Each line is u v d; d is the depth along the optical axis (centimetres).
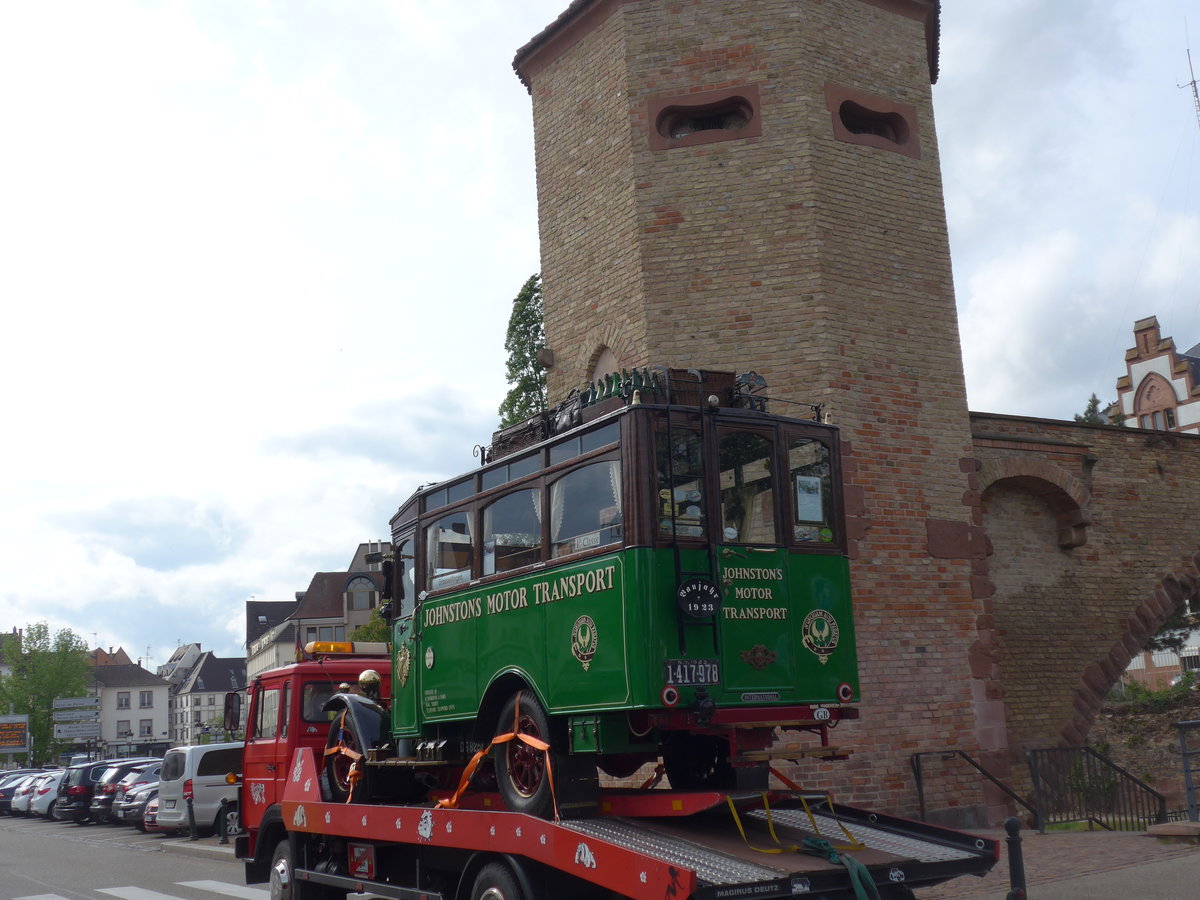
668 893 624
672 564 752
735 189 1622
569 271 1756
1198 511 1973
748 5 1672
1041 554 1827
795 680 788
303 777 1119
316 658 1282
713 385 837
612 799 792
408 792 1028
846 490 1538
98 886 1545
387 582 1084
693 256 1614
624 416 773
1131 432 1927
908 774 1503
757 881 640
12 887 1570
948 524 1608
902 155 1700
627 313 1639
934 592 1577
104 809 3083
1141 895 969
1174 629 3095
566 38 1805
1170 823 1312
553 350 1773
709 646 755
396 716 1026
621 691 739
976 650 1586
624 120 1680
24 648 9006
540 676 822
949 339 1673
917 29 1772
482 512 933
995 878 1088
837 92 1666
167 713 13975
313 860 1110
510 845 770
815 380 1551
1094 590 1850
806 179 1603
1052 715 1767
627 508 756
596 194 1719
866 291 1616
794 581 805
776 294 1583
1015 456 1777
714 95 1656
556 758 784
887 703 1510
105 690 13712
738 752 770
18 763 8694
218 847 2011
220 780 2250
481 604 907
